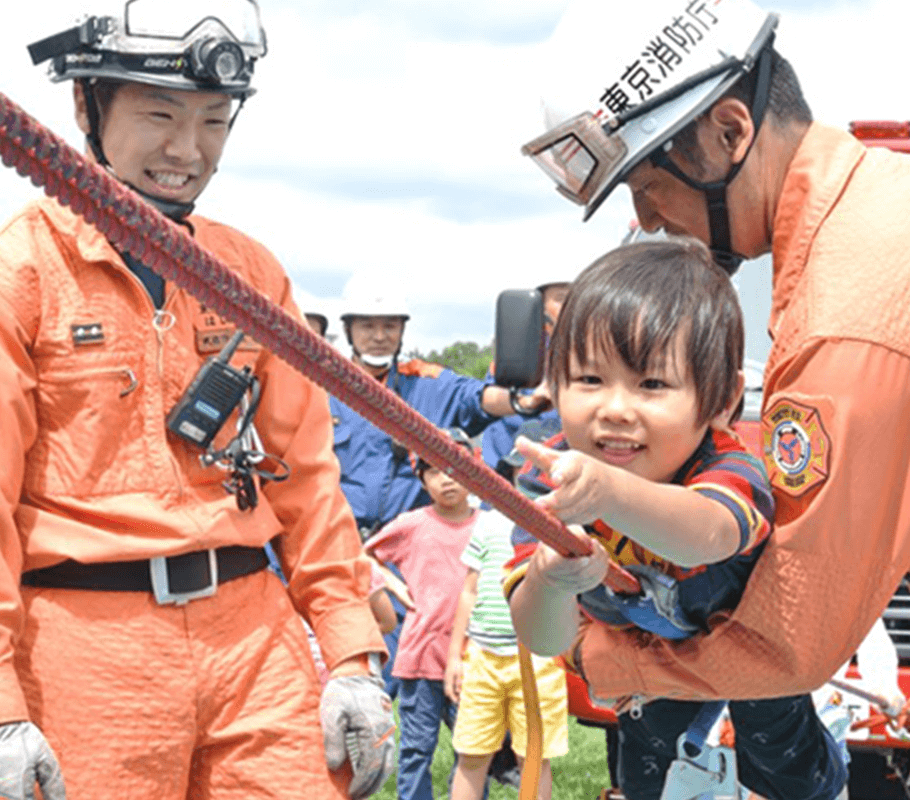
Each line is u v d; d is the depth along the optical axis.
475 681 7.03
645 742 3.88
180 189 3.44
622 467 2.77
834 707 5.52
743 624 3.00
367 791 3.65
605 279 2.76
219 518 3.44
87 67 3.32
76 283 3.37
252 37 3.41
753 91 3.04
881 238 2.91
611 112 3.05
